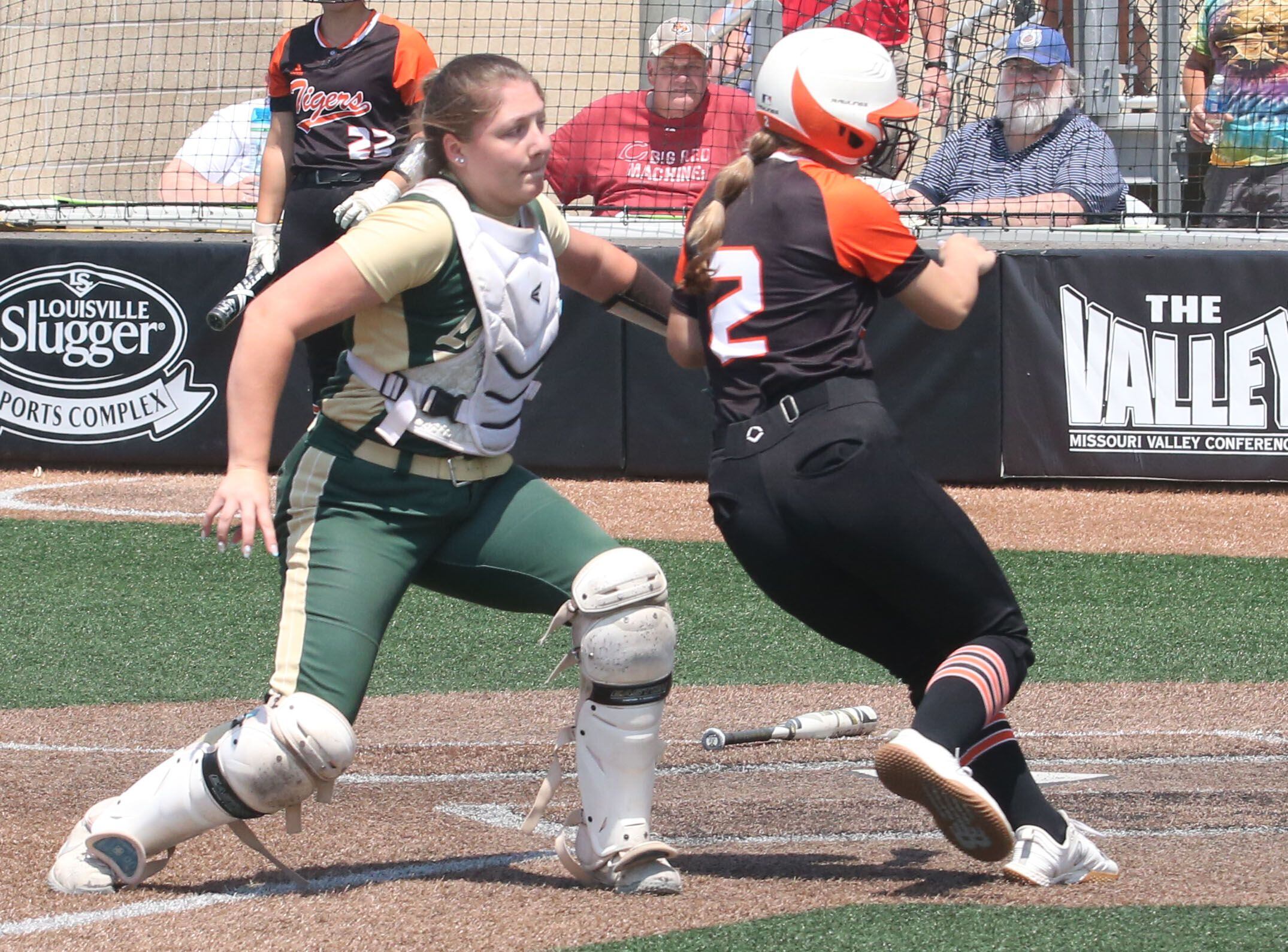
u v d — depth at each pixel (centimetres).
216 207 3484
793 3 3525
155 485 3080
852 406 986
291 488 1020
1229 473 3008
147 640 2034
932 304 1035
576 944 897
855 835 1240
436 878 1072
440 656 1981
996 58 3475
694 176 3231
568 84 4197
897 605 1019
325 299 942
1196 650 2028
